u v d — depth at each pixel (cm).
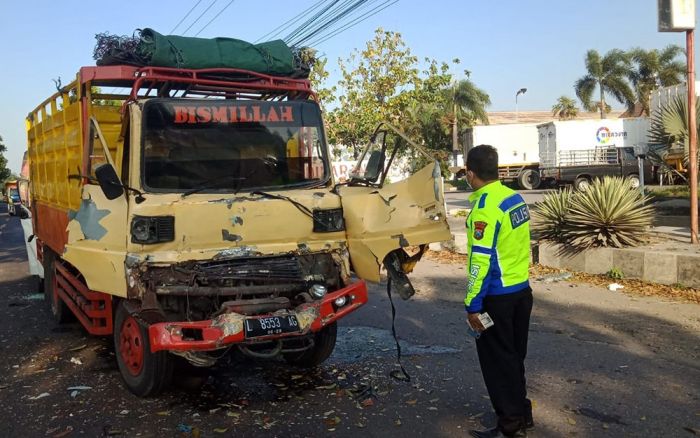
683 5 1048
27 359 641
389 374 568
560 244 1066
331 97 2188
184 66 583
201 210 486
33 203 923
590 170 3066
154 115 527
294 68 634
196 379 566
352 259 542
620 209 1012
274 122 573
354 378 561
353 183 610
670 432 436
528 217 421
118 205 485
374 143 677
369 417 473
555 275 1011
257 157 559
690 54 1066
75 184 600
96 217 495
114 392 539
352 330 727
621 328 709
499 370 420
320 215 528
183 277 484
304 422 466
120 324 539
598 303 831
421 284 1005
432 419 467
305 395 522
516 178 3656
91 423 471
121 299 532
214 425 464
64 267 711
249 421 470
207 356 478
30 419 480
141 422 472
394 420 466
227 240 497
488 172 412
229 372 584
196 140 538
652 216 1080
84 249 498
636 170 2997
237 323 458
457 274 1085
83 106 579
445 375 562
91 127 557
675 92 2223
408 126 2928
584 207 1046
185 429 457
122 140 555
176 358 550
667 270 914
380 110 2211
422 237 518
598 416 466
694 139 1060
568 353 621
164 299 484
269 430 453
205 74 596
